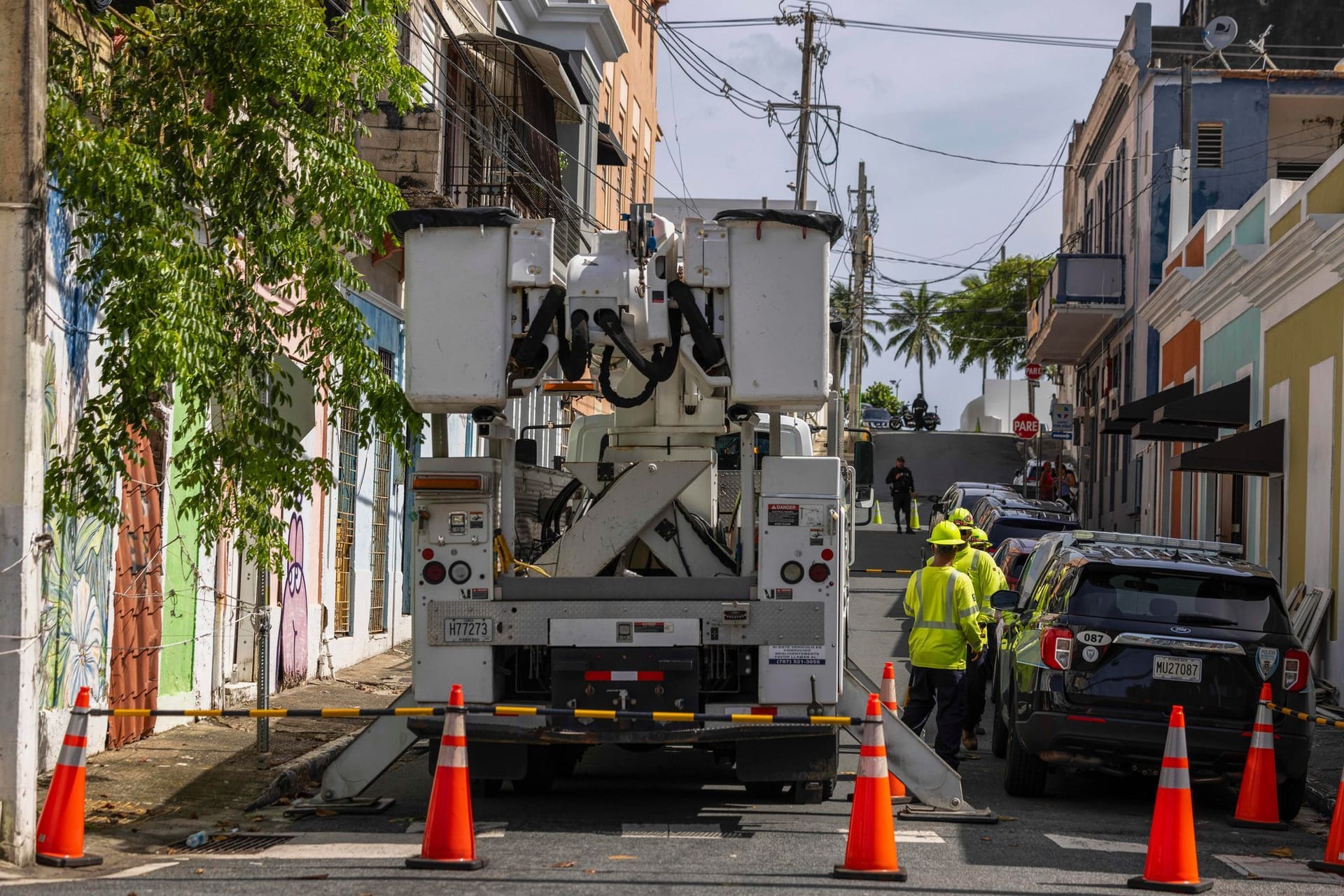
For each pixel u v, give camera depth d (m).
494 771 12.95
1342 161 24.67
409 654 26.92
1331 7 54.69
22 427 10.34
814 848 11.56
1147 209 46.38
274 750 16.11
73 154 11.99
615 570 14.05
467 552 12.66
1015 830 12.78
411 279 12.35
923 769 13.20
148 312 12.15
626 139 53.03
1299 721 13.94
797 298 12.41
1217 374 33.66
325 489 14.52
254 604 19.92
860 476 18.81
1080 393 64.81
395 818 12.86
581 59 41.06
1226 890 10.59
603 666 12.50
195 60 13.57
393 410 14.25
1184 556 15.03
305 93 13.82
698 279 12.38
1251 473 27.48
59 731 14.08
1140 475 46.16
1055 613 14.58
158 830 12.02
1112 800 15.06
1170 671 13.91
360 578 25.52
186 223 12.92
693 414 14.86
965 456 87.25
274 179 13.79
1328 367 24.48
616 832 12.20
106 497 13.12
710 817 12.98
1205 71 45.56
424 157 24.98
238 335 13.94
